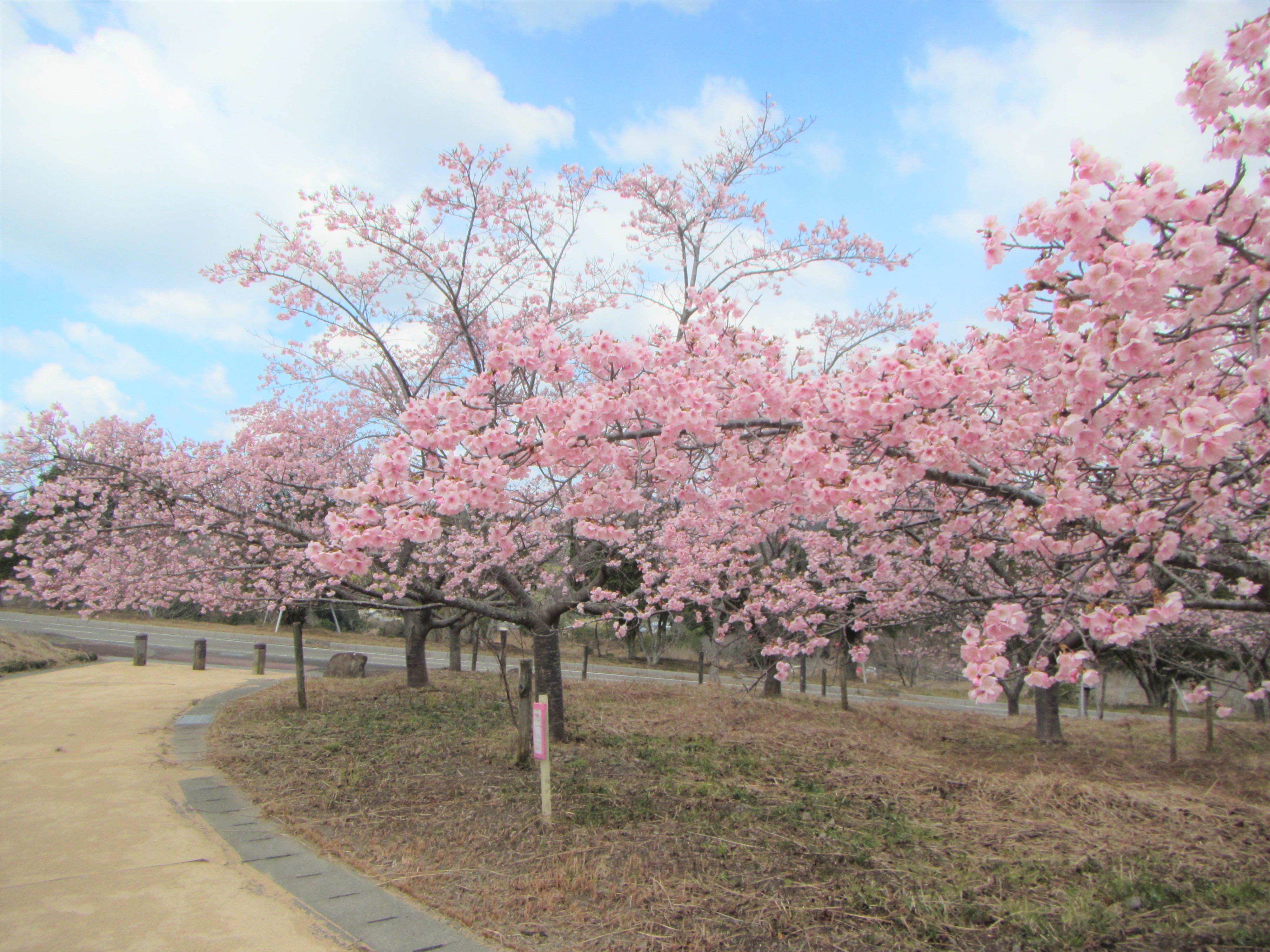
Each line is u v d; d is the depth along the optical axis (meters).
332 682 11.91
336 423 9.70
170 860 4.12
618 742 7.64
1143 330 2.47
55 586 8.47
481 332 9.44
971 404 3.24
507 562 7.53
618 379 3.62
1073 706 15.77
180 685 11.20
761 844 4.59
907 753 7.74
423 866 4.11
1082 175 2.55
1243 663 5.17
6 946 3.12
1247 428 2.81
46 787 5.54
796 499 3.59
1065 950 3.26
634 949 3.22
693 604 9.52
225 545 8.30
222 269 7.87
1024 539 3.32
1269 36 2.39
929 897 3.79
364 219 7.76
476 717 8.75
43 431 7.87
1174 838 4.81
